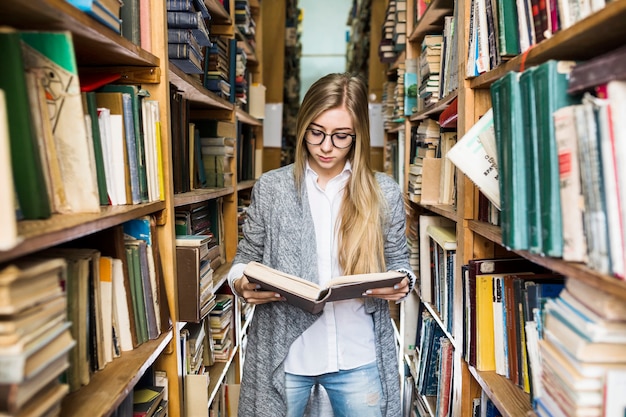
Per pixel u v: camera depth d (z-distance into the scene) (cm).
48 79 91
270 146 409
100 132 112
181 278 145
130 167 119
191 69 170
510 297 126
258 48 374
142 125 124
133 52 116
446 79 193
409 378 242
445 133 200
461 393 154
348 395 142
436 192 212
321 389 177
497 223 134
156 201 132
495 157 113
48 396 75
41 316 72
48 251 103
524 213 92
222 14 238
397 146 315
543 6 102
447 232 197
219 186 236
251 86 337
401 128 291
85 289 100
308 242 137
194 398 155
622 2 68
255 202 145
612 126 69
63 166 94
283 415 143
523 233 92
